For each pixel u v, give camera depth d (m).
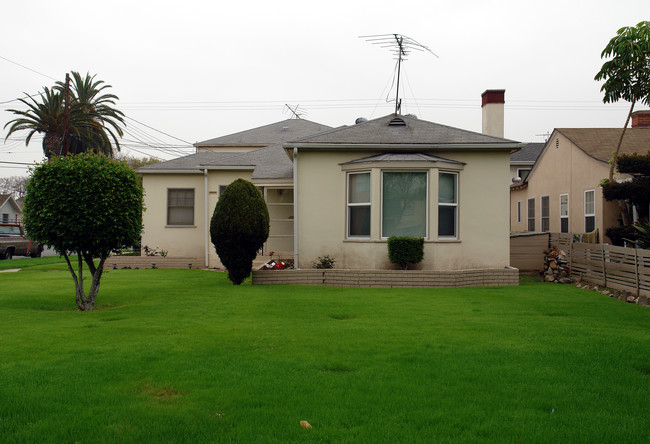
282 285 12.59
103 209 9.23
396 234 13.55
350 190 14.03
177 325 7.66
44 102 32.66
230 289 11.80
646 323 7.87
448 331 7.21
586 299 10.38
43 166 9.18
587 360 5.71
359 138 14.30
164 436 3.78
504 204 13.93
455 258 13.58
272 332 7.15
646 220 13.95
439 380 5.04
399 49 17.50
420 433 3.83
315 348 6.27
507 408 4.34
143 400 4.51
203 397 4.58
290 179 16.77
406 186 13.48
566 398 4.56
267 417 4.14
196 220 19.58
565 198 19.20
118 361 5.63
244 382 4.98
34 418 4.11
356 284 12.45
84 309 9.28
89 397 4.56
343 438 3.74
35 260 24.20
